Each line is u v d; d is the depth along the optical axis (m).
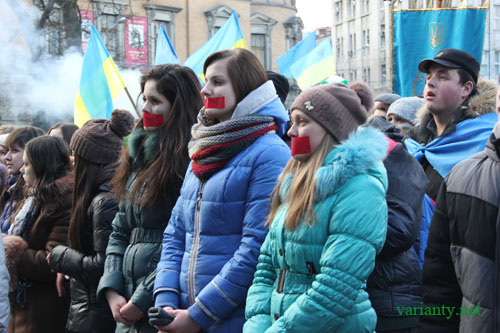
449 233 2.32
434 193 3.46
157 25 31.72
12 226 4.04
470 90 3.55
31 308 3.98
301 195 2.22
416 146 3.80
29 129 4.94
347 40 46.47
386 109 4.98
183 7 32.59
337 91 2.29
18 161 4.86
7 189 4.79
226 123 2.72
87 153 3.55
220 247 2.67
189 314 2.57
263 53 37.22
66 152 4.09
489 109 3.50
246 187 2.66
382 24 42.47
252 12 36.38
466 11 5.73
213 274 2.65
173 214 2.93
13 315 4.05
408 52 5.93
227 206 2.66
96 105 6.96
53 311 4.00
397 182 2.67
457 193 2.24
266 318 2.31
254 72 2.83
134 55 30.16
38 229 3.91
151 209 3.07
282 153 2.70
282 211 2.33
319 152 2.26
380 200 2.16
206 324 2.56
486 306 2.09
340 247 2.09
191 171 2.90
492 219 2.11
